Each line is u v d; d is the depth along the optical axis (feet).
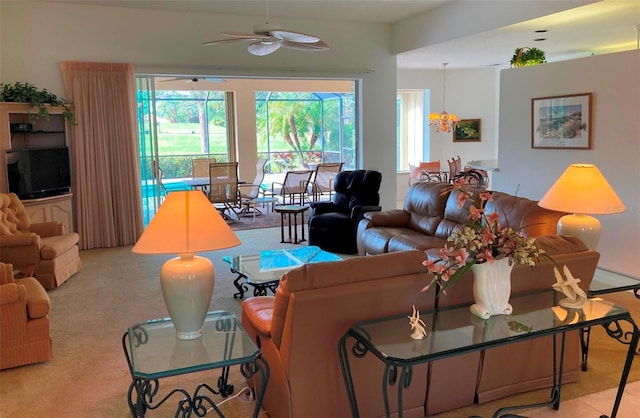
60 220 20.84
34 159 20.07
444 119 34.30
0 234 16.12
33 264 16.01
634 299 14.62
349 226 20.68
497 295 8.17
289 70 25.86
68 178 21.57
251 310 9.37
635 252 15.88
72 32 21.67
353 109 28.99
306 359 7.77
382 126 28.55
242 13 24.21
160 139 38.73
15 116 20.89
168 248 8.05
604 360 10.94
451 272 7.89
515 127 19.93
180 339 8.45
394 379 7.29
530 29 21.44
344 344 7.69
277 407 8.35
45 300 11.16
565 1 18.10
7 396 9.79
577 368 9.98
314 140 43.19
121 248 22.47
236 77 25.02
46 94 20.44
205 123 39.68
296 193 30.96
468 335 7.50
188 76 24.29
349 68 27.25
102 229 22.53
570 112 17.54
